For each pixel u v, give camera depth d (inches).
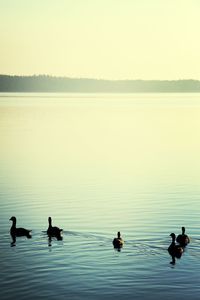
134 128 5472.4
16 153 3634.4
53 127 5561.0
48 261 1492.4
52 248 1596.9
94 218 1956.2
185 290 1315.2
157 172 2918.3
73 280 1368.1
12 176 2792.8
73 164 3181.6
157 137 4633.4
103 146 4005.9
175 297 1282.0
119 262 1482.5
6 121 6250.0
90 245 1627.7
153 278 1380.4
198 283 1352.1
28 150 3779.5
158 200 2251.5
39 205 2170.3
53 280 1368.1
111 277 1384.1
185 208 2110.0
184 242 1632.6
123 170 2979.8
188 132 5059.1
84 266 1456.7
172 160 3341.5
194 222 1904.5
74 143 4190.5
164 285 1339.8
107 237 1711.4
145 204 2181.3
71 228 1822.1
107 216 1983.3
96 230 1793.8
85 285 1338.6
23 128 5423.2
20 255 1541.6
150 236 1729.8
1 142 4220.0
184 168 3051.2
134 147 3951.8
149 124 5920.3
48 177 2768.2
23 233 1727.4
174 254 1531.7
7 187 2516.0
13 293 1296.8
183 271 1421.0
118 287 1328.7
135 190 2458.2
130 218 1953.7
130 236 1726.1
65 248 1595.7
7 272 1417.3
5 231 1791.3
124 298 1273.4
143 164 3184.1
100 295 1288.1
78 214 2018.9
